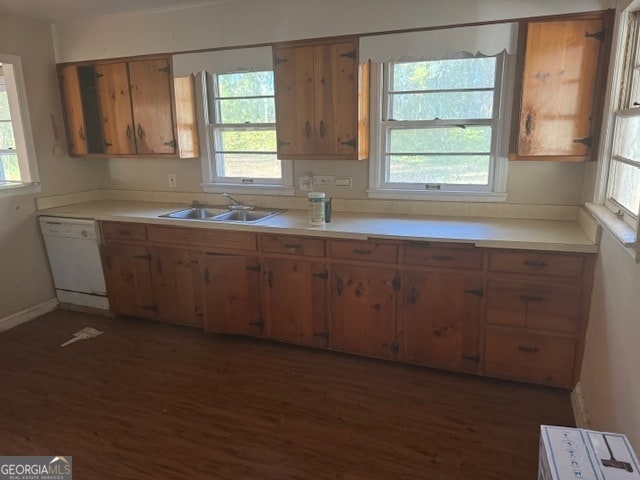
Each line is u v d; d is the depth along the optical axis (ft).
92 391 8.75
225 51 10.80
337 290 9.48
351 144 9.95
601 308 7.04
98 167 13.82
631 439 5.14
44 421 7.86
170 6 10.97
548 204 9.55
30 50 11.86
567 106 8.30
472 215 10.11
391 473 6.53
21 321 11.97
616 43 7.45
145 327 11.56
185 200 12.81
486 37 8.77
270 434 7.41
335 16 9.75
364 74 9.89
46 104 12.35
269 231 9.70
